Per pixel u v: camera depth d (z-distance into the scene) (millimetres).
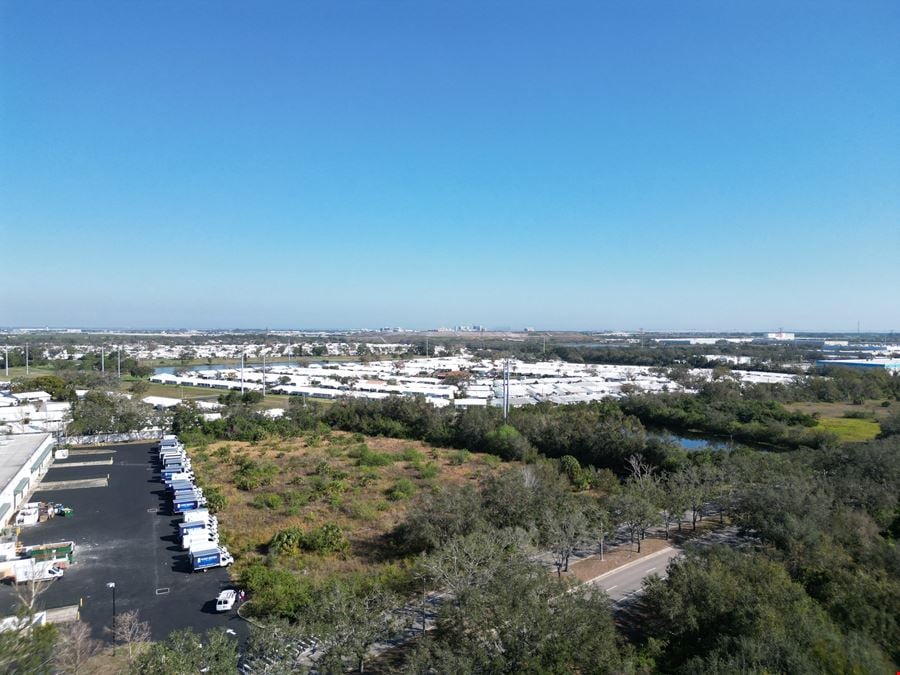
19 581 40344
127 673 26422
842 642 26625
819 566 35281
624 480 70750
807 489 46219
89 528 52406
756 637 26688
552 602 28172
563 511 45062
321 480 63938
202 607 37125
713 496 53969
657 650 29375
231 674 24578
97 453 84188
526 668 24516
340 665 27547
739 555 35719
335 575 39656
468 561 33031
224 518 54281
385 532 49969
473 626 26578
